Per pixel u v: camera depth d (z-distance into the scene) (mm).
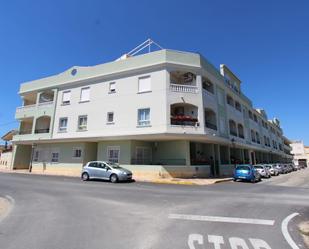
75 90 28531
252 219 7613
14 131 37094
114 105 25531
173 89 23531
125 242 5480
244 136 37094
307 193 13930
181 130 22594
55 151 28656
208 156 27312
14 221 7359
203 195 12492
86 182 18297
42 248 5152
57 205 9711
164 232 6211
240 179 22859
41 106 30719
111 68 26562
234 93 34031
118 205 9656
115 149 24750
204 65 26078
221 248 5176
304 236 6055
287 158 84438
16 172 28297
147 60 24703
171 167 22031
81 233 6148
